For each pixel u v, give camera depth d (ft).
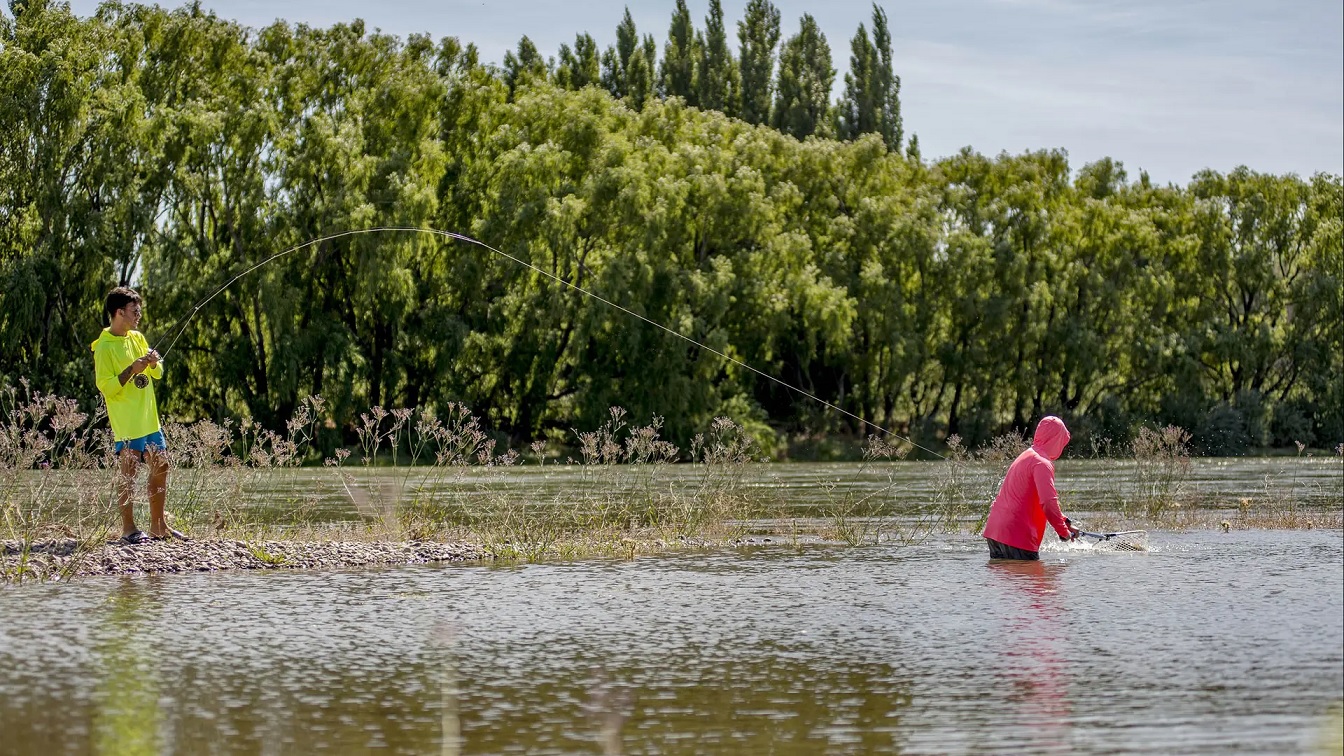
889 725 18.13
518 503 57.82
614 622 26.68
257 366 134.41
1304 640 24.06
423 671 21.76
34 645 23.75
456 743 17.20
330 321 136.15
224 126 134.00
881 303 158.71
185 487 44.96
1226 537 44.57
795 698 19.76
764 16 261.85
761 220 155.74
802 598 29.96
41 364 126.11
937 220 165.58
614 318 141.18
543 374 145.59
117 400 36.60
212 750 16.80
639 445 51.03
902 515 54.75
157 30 143.64
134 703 19.33
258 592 30.83
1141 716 18.51
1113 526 49.11
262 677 21.20
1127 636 24.58
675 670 21.85
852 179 176.76
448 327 140.05
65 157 130.82
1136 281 170.40
